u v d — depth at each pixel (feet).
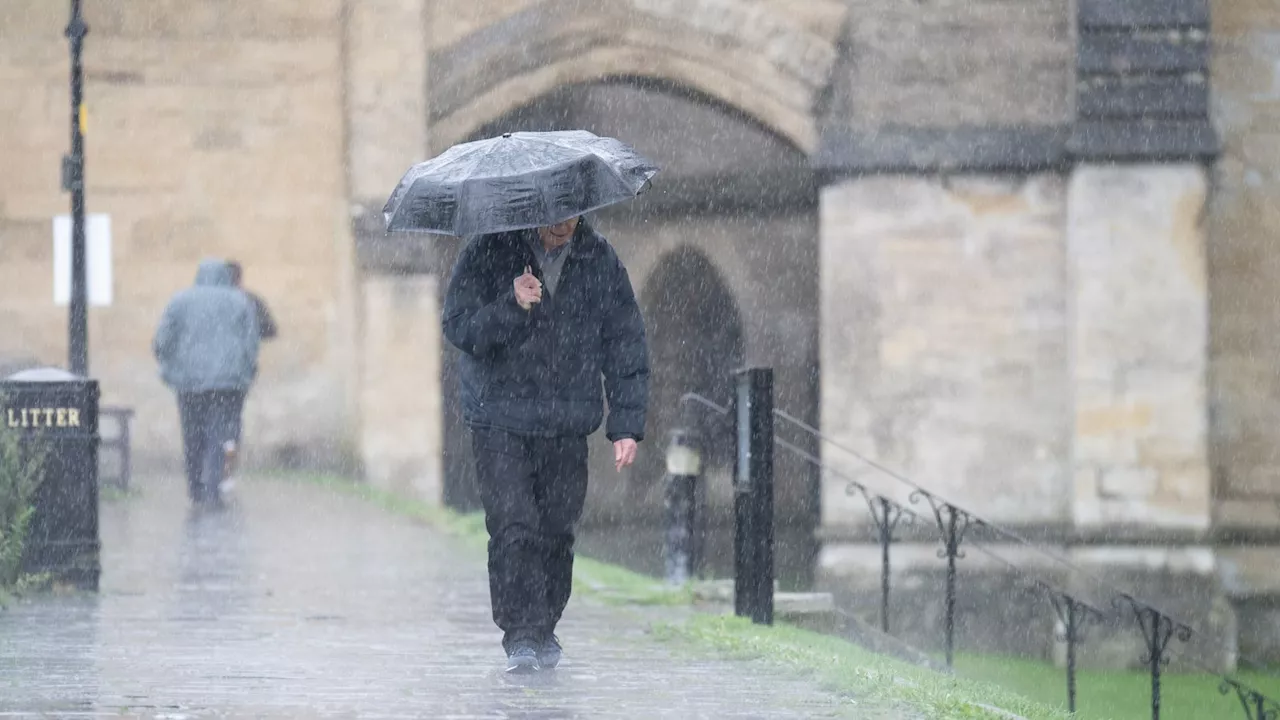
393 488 221.25
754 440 93.35
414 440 222.07
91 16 235.40
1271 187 220.64
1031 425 216.74
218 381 171.94
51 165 233.55
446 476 262.47
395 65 225.97
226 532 148.97
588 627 92.84
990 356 216.74
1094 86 212.84
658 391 292.81
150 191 235.81
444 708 60.18
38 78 233.35
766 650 78.59
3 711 58.13
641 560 268.41
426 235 224.12
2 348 232.73
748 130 275.59
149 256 235.61
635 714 59.31
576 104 276.21
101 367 234.38
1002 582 213.87
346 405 234.79
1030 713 77.30
